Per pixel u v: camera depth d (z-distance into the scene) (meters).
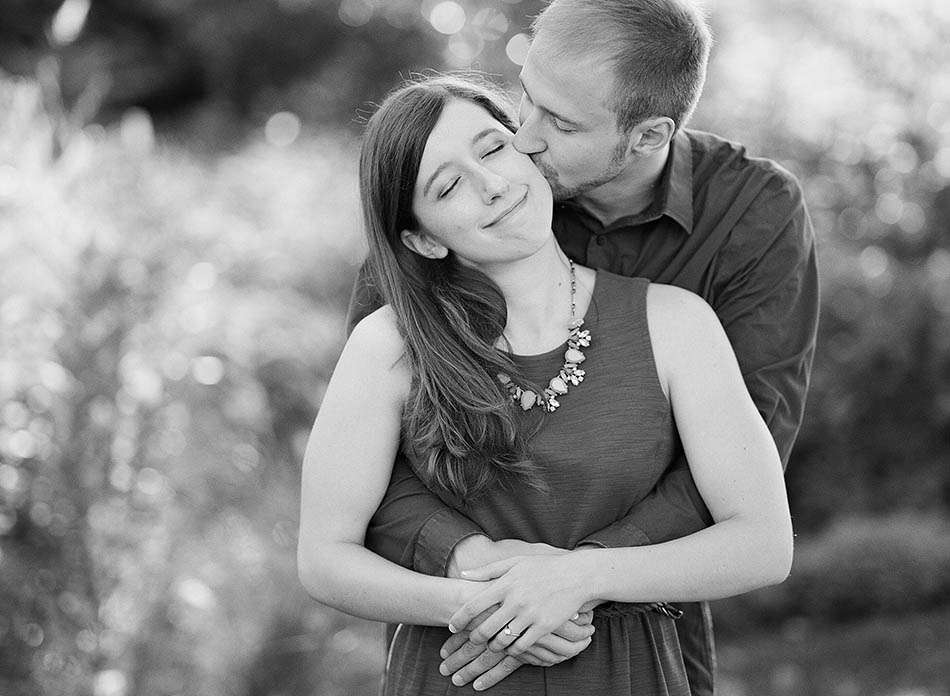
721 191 2.41
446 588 2.04
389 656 2.33
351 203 8.49
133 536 4.06
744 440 2.08
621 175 2.33
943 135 8.59
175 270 4.63
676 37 2.17
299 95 14.05
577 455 2.08
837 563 7.23
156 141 12.00
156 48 14.43
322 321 6.71
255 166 9.07
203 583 4.29
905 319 8.06
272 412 5.67
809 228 2.46
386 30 14.41
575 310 2.16
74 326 4.05
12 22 13.45
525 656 2.05
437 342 2.09
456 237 2.09
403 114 2.11
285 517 4.72
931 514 7.91
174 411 4.30
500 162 2.10
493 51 12.57
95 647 3.94
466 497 2.10
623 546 2.05
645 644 2.15
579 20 2.13
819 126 8.95
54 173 4.57
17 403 3.99
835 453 8.23
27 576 3.88
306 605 4.41
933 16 8.59
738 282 2.39
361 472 2.11
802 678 6.38
